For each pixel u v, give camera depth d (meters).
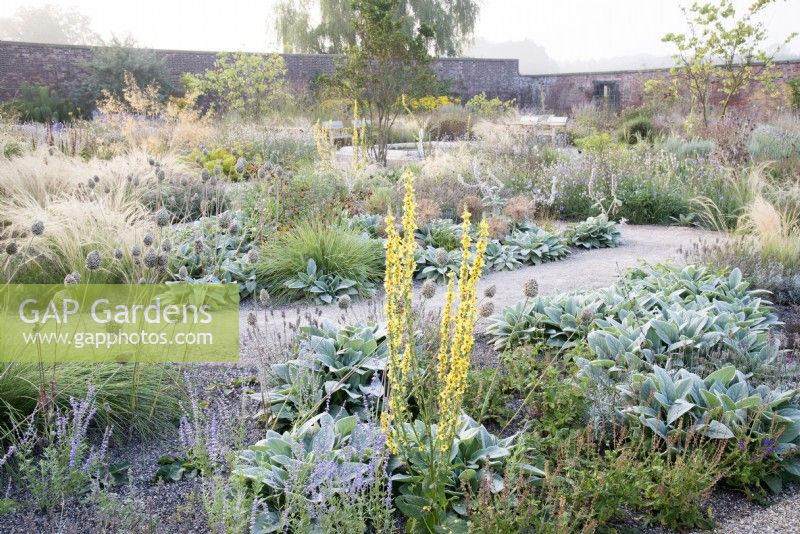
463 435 3.34
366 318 5.93
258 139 14.63
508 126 18.59
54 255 6.21
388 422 2.95
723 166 11.47
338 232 7.40
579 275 7.42
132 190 8.46
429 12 35.50
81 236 6.39
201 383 4.38
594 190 11.01
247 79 22.77
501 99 33.91
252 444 3.63
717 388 3.86
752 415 3.66
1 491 3.25
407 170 2.69
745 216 9.34
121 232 6.55
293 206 8.28
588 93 31.36
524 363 4.46
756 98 22.27
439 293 6.79
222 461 3.35
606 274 7.42
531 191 10.99
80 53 25.42
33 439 3.40
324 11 34.72
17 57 24.31
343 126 19.80
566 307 5.43
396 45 15.59
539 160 13.26
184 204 9.27
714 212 10.33
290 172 9.28
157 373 4.19
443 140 19.64
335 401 4.10
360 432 3.38
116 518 2.92
